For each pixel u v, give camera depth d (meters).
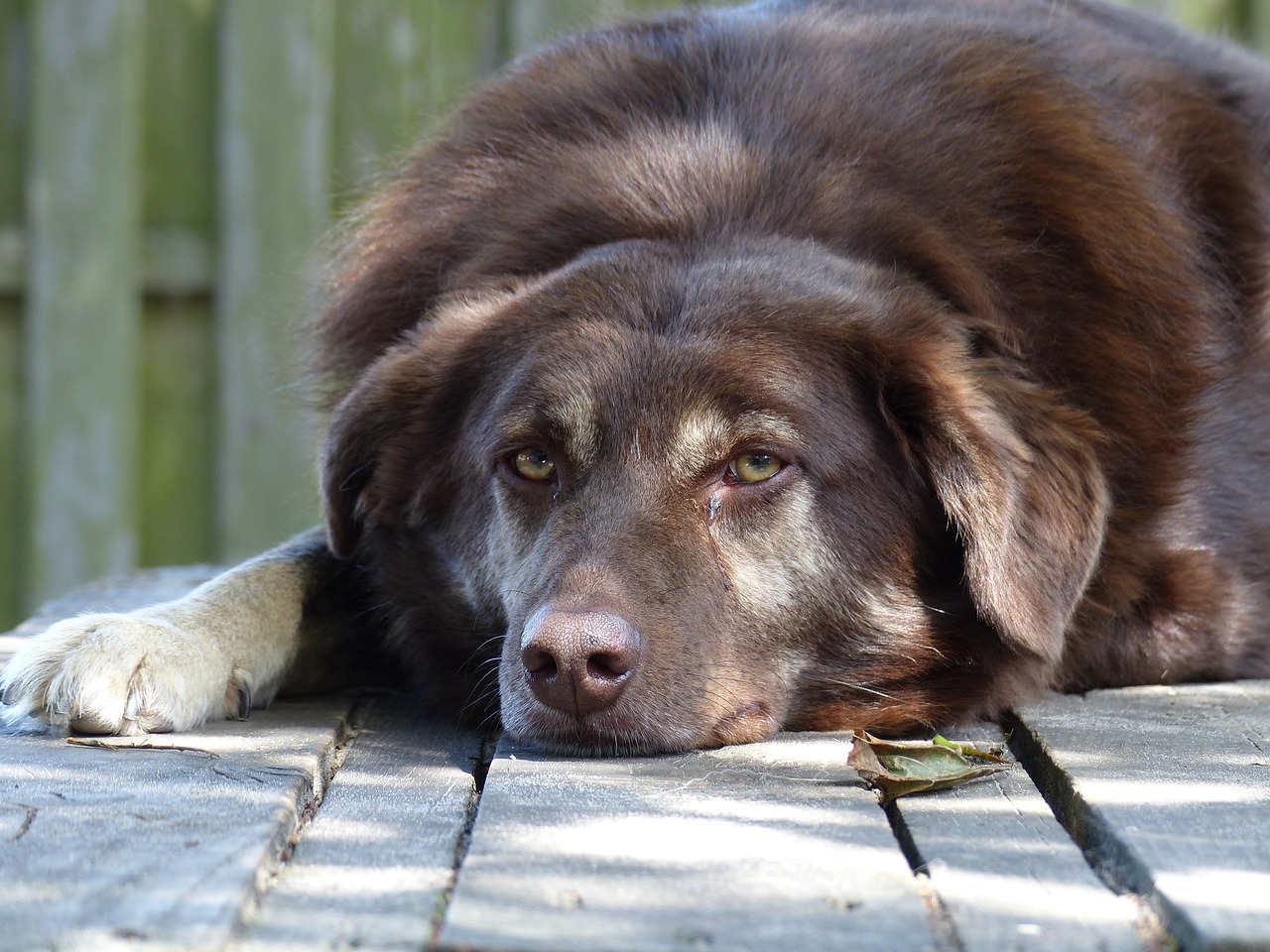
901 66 4.96
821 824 3.25
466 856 3.00
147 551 9.26
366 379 4.71
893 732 4.47
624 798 3.47
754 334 4.17
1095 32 5.65
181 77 8.98
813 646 4.34
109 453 8.96
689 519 4.12
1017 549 4.07
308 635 4.79
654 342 4.16
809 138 4.76
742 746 4.13
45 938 2.53
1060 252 4.73
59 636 4.18
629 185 4.74
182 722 4.15
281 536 9.13
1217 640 4.98
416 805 3.45
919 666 4.46
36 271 8.86
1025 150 4.79
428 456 4.63
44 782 3.48
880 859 3.01
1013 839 3.18
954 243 4.62
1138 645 4.88
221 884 2.76
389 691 4.98
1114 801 3.40
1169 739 4.07
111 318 8.90
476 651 4.61
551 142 5.06
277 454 9.09
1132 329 4.75
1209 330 4.98
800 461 4.17
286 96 8.95
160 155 9.02
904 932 2.63
